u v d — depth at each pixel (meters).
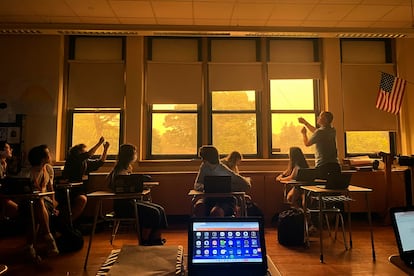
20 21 4.89
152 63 5.38
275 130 5.50
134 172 5.09
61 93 5.28
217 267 1.05
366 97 5.50
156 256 1.14
